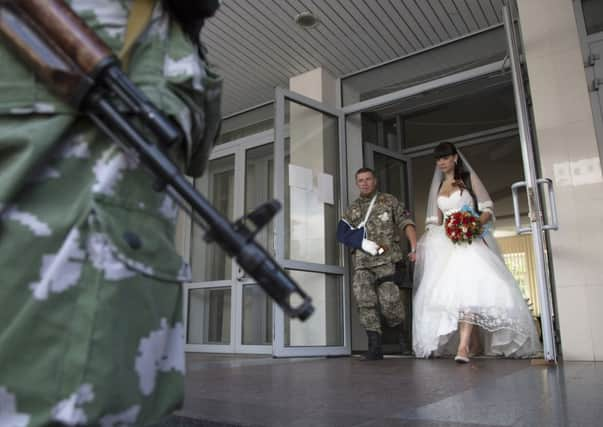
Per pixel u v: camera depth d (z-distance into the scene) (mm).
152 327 650
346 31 4926
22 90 632
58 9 634
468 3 4512
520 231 3293
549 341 3111
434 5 4543
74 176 635
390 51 5293
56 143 628
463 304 3791
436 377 2631
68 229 608
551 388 2037
